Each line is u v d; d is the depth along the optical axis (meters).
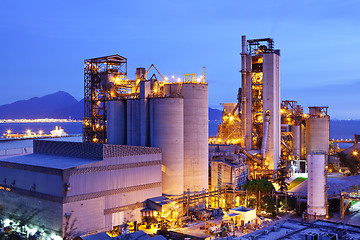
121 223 92.88
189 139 116.69
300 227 74.00
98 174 88.56
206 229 95.81
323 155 103.75
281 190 128.88
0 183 101.62
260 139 177.25
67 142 101.69
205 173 119.50
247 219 99.31
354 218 108.06
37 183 88.88
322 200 103.06
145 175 99.50
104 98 142.50
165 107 108.31
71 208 83.38
